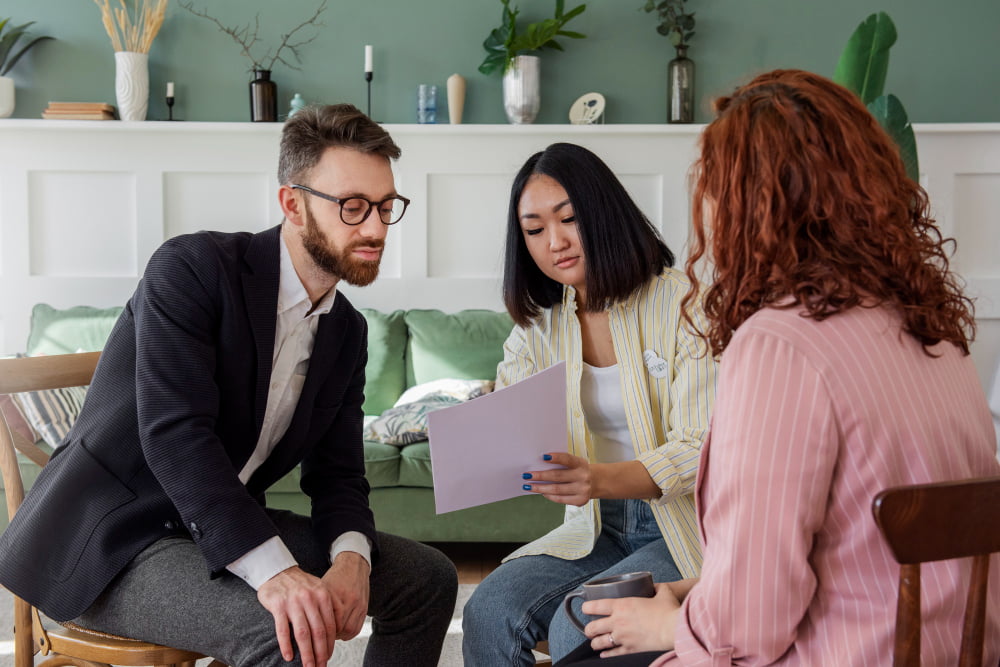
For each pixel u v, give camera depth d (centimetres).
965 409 92
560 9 387
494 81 405
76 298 394
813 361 86
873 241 90
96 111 381
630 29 402
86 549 141
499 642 151
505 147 397
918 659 78
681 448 151
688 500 156
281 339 154
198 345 141
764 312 91
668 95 396
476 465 138
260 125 386
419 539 308
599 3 402
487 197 400
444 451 134
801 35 400
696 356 154
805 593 86
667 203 398
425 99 393
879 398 85
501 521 309
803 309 90
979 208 394
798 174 91
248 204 398
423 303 401
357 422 172
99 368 151
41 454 178
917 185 97
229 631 130
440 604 160
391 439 310
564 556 162
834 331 88
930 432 87
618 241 157
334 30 401
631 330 162
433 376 365
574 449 167
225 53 400
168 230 396
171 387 138
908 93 402
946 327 92
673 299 160
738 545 87
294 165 147
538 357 174
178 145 393
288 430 158
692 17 392
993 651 92
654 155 396
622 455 170
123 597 140
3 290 391
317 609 128
